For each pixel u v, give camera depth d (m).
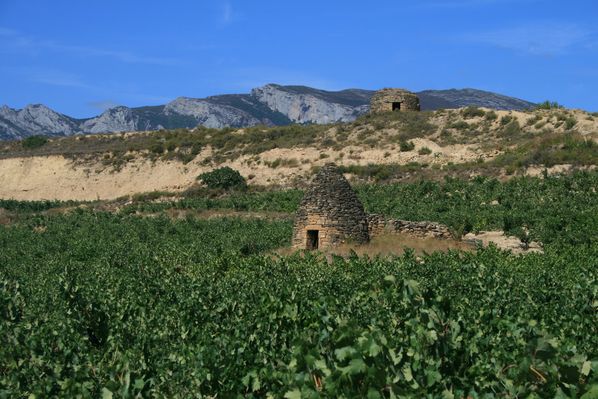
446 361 10.24
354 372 8.07
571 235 32.38
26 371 12.16
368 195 49.88
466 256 25.23
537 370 9.16
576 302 16.75
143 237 42.72
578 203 39.41
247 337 13.42
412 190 49.34
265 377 10.41
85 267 33.09
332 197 30.36
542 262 25.47
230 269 26.98
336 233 29.98
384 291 12.42
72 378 10.80
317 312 12.45
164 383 11.42
